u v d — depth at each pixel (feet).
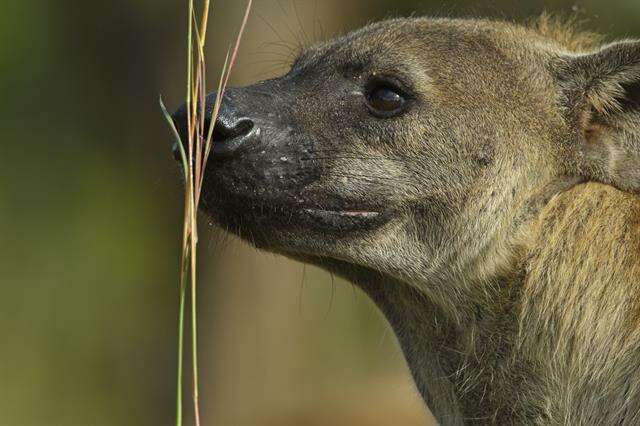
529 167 35.65
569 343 34.50
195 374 31.81
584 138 35.63
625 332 33.88
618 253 34.27
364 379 86.63
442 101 35.83
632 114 34.99
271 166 35.06
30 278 113.50
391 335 40.83
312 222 35.68
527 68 36.50
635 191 34.99
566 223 34.94
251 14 77.66
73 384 108.78
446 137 35.73
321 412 82.69
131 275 111.75
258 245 36.19
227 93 35.40
